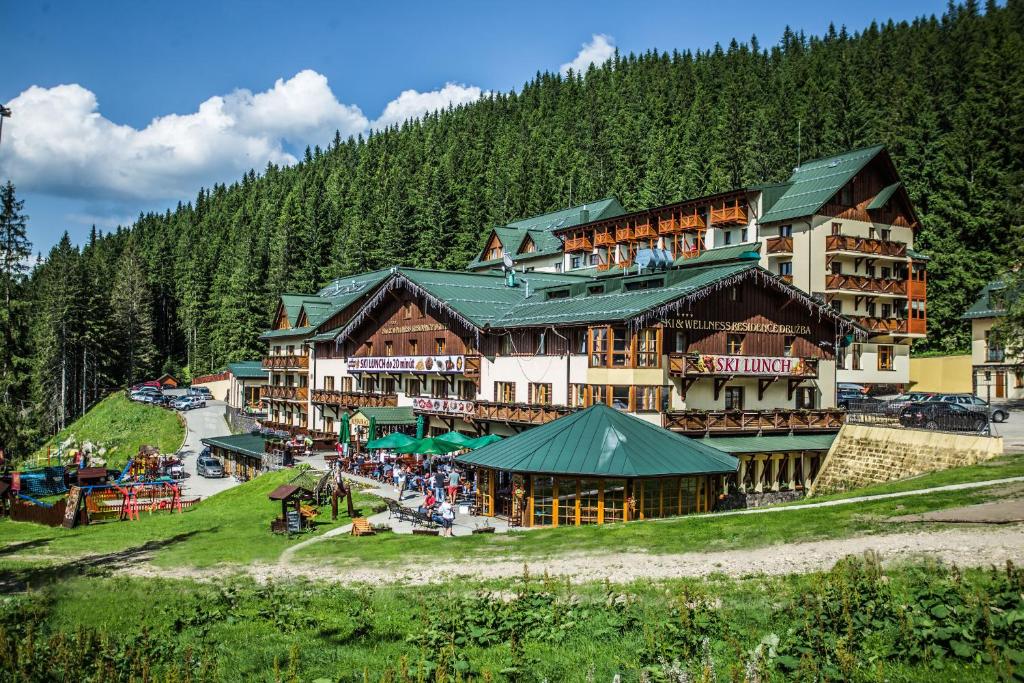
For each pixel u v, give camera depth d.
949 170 86.00
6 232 71.38
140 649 17.64
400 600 21.42
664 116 160.75
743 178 109.19
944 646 14.27
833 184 64.75
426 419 58.31
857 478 41.81
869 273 67.81
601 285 49.72
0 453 68.12
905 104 103.19
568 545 26.72
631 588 20.61
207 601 22.33
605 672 15.18
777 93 144.00
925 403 43.66
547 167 139.12
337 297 83.00
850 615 15.88
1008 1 150.50
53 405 110.25
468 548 27.94
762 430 44.03
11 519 47.81
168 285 170.50
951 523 23.09
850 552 21.59
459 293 56.69
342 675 15.94
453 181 129.88
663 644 15.99
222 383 125.81
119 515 46.06
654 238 71.62
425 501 36.50
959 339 82.19
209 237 180.88
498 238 88.94
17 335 71.19
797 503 31.48
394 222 119.12
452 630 18.20
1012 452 35.72
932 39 147.25
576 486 34.28
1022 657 13.21
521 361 49.75
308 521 35.56
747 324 45.41
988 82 98.31
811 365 46.69
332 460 54.09
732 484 42.34
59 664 16.59
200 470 70.56
